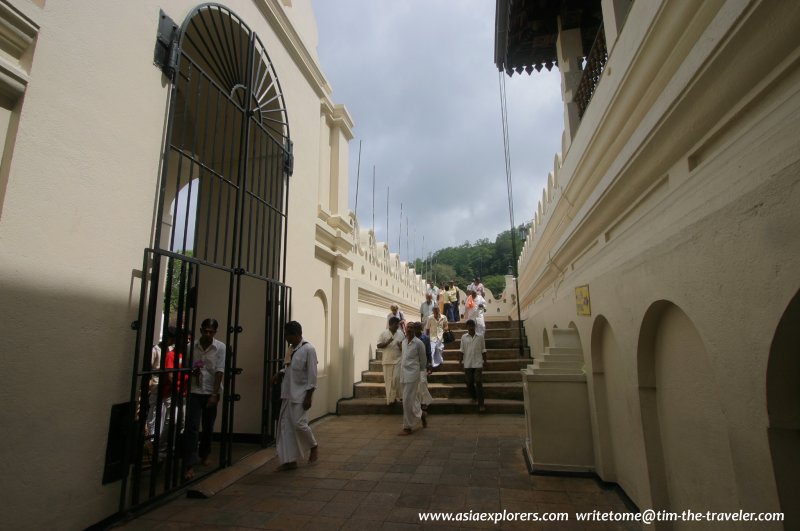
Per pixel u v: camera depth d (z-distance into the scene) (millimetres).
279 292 6238
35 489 2889
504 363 9523
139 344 3621
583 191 4707
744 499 1875
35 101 2969
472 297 13289
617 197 3436
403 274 16328
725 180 1971
